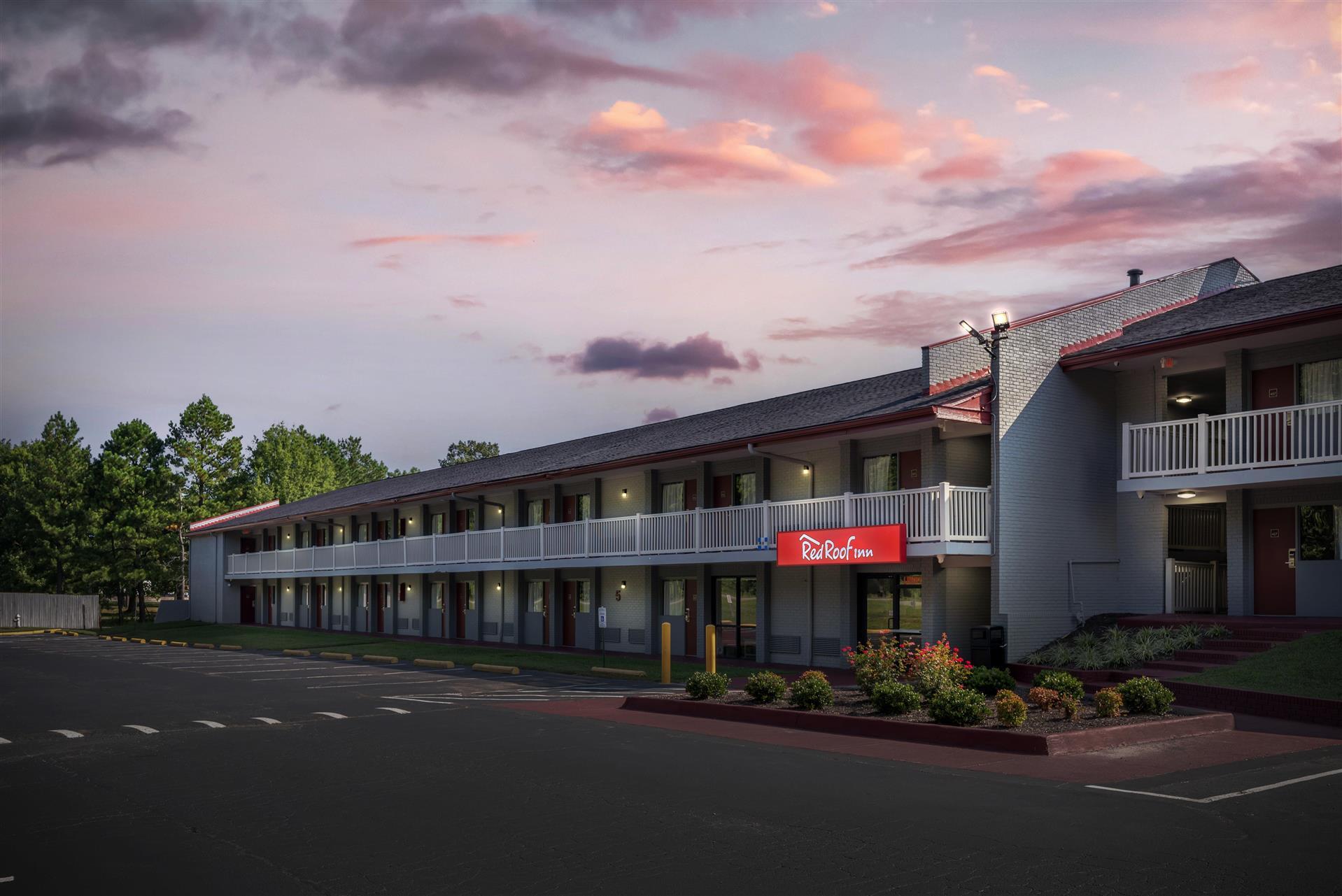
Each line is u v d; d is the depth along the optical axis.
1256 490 22.69
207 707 19.53
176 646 45.00
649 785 11.23
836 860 8.12
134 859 8.46
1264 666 18.36
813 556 25.20
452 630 43.38
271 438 103.69
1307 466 20.20
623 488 34.91
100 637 55.09
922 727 14.27
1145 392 25.09
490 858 8.32
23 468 90.31
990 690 17.56
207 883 7.75
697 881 7.63
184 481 82.88
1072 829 8.99
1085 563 24.72
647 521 31.06
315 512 52.38
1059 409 24.78
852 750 13.61
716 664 28.48
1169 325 24.73
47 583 84.75
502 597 40.44
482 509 42.62
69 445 96.25
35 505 84.12
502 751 13.65
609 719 17.14
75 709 19.59
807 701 16.45
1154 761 12.41
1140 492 23.98
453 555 40.00
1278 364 22.23
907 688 15.90
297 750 14.06
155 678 26.88
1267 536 22.55
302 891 7.54
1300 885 7.34
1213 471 21.89
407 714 17.97
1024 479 23.91
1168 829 8.97
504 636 40.16
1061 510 24.45
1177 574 24.42
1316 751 13.16
